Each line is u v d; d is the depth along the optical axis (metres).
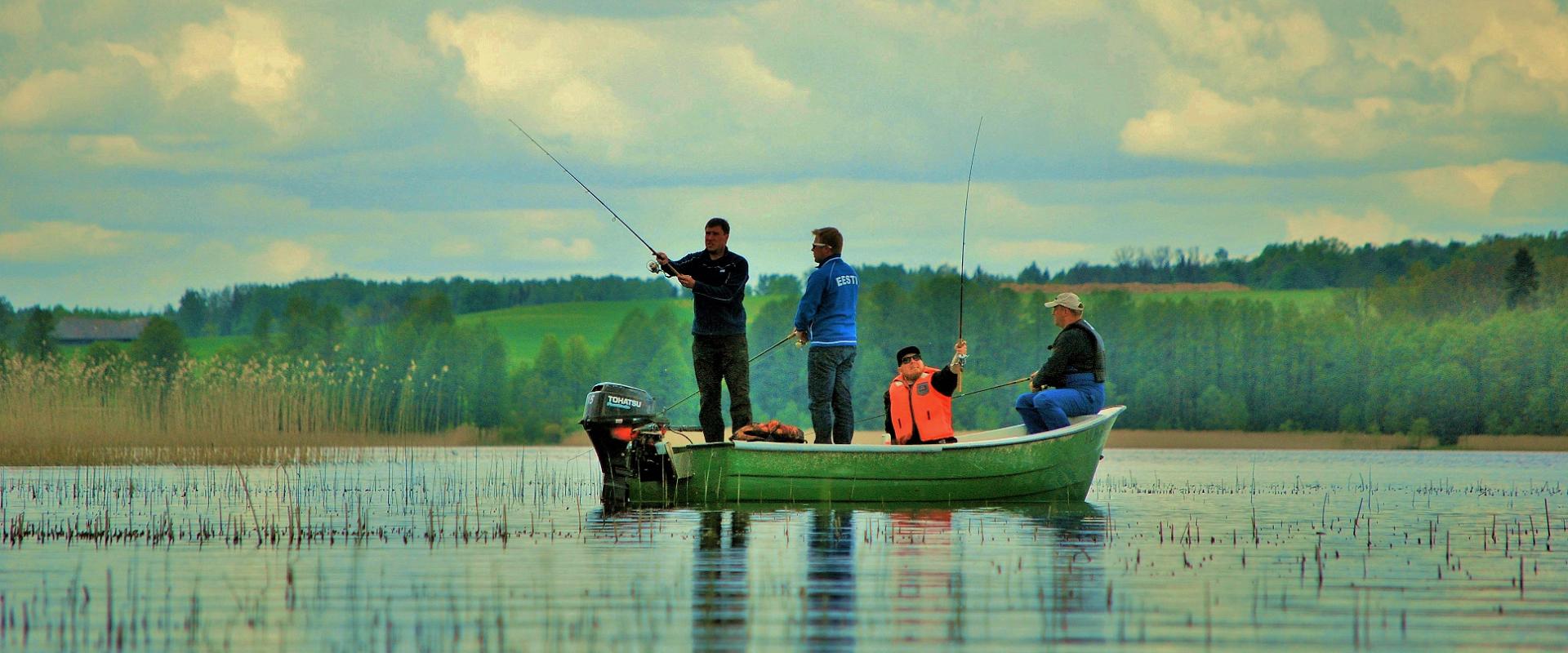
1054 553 32.91
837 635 22.47
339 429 106.25
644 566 30.41
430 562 31.42
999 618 23.94
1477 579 29.05
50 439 89.19
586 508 48.16
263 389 100.94
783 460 45.78
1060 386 50.25
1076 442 49.16
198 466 87.31
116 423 91.69
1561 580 29.00
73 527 40.28
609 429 46.25
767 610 24.70
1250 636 22.55
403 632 22.80
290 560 31.95
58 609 25.16
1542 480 77.25
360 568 30.34
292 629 23.16
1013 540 35.75
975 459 47.09
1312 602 25.81
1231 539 36.97
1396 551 34.22
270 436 96.94
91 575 29.62
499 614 24.39
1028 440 47.84
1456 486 69.38
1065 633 22.64
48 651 21.47
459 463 100.19
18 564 31.44
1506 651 21.39
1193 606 25.20
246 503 51.12
